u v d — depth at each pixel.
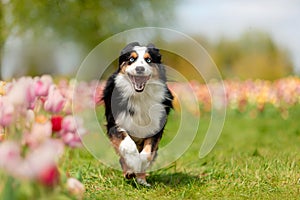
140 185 6.21
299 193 5.78
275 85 17.62
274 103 17.09
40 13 26.33
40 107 4.73
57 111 4.26
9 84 4.70
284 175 6.56
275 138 11.91
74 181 3.86
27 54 21.66
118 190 5.98
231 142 11.36
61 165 4.46
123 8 29.31
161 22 29.53
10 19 25.36
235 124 15.81
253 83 17.92
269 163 7.19
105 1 28.94
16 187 3.32
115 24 28.83
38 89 4.40
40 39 25.92
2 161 3.10
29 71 21.28
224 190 5.97
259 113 17.52
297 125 14.91
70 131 4.07
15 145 3.49
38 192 3.33
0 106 3.91
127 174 6.29
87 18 28.17
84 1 28.11
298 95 16.53
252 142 11.26
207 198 5.64
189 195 5.76
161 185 6.25
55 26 27.30
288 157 7.86
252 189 5.96
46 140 3.44
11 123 3.82
